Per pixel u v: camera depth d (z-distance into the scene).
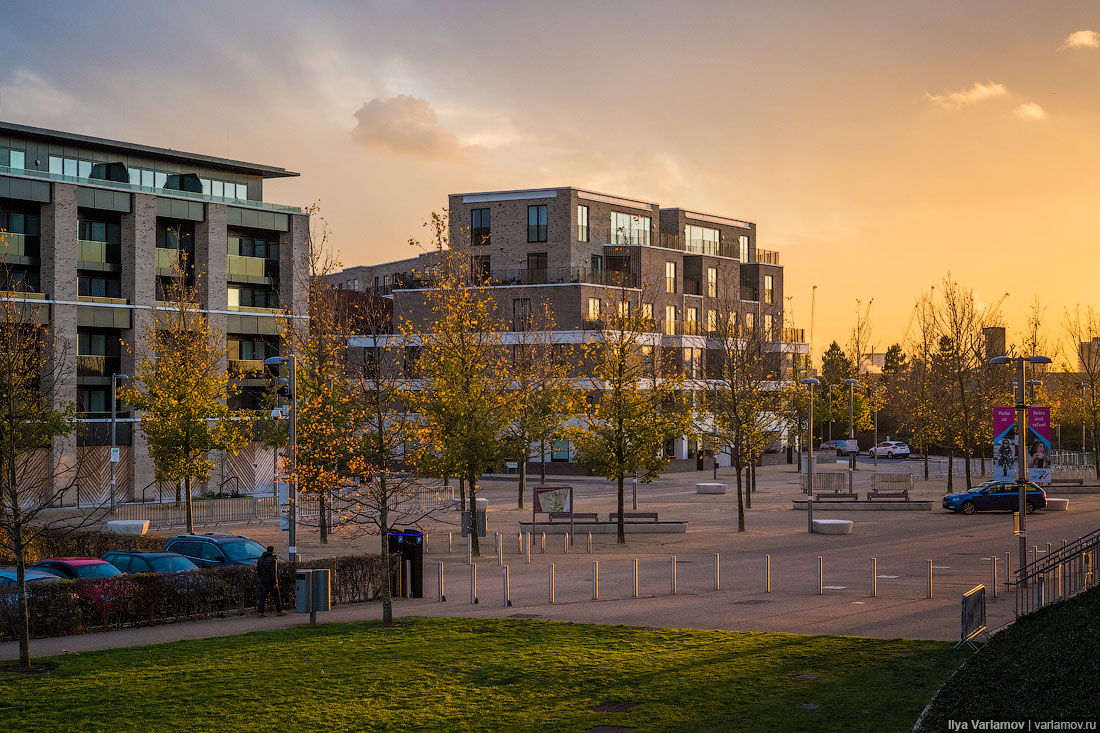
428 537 42.38
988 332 83.38
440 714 15.48
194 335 52.94
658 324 88.31
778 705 15.57
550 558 36.00
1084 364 85.88
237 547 29.56
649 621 22.88
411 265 102.81
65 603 22.83
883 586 28.12
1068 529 42.66
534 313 81.44
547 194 84.62
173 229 64.19
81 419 51.47
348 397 33.69
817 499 54.25
